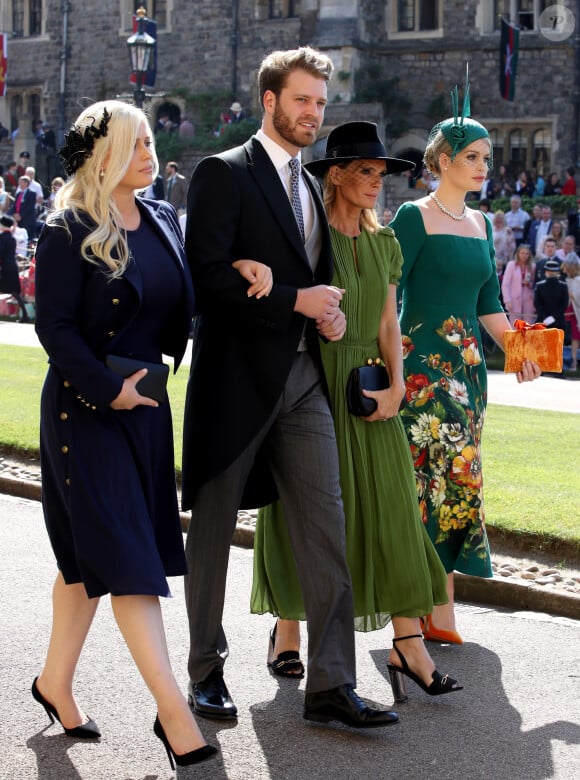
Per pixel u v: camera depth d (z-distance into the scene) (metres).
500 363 18.75
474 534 6.02
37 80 40.62
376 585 5.14
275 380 4.79
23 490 9.12
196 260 4.80
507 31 32.31
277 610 5.38
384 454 5.20
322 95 4.87
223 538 4.94
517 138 34.81
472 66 34.84
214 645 5.00
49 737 4.72
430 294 6.00
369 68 34.78
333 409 5.14
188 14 37.69
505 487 8.52
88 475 4.36
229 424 4.83
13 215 26.92
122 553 4.26
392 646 5.50
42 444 4.55
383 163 5.16
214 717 4.90
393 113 34.84
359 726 4.66
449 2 34.84
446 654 5.77
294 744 4.67
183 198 25.28
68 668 4.69
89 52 39.72
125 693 5.18
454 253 5.94
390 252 5.37
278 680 5.38
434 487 5.97
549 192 30.59
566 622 6.30
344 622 4.82
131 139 4.40
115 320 4.45
